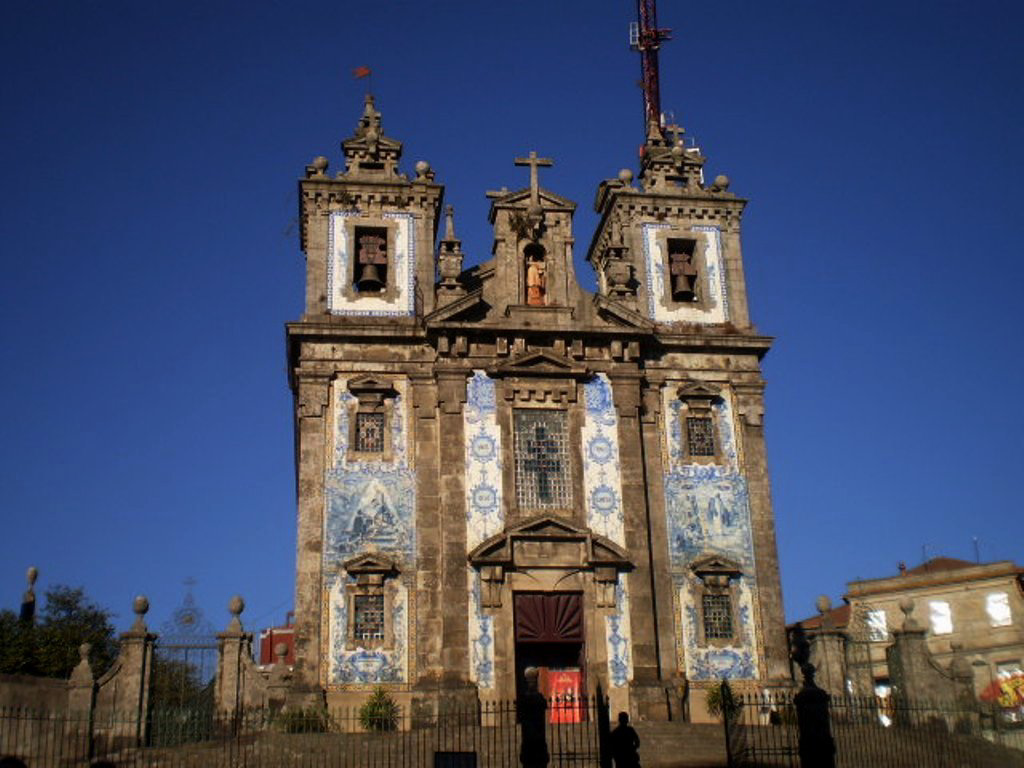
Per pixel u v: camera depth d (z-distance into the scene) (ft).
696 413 123.95
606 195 136.36
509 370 119.65
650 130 141.90
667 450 121.90
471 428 117.80
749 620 116.88
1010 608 187.32
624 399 121.19
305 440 115.96
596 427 120.16
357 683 108.78
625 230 132.16
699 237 133.28
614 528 116.78
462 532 113.80
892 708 102.94
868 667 121.19
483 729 98.63
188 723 102.42
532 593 113.29
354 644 109.81
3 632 140.67
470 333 120.37
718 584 117.08
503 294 124.57
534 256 128.36
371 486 115.34
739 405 124.98
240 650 108.47
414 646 110.52
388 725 106.52
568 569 114.11
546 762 77.25
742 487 121.70
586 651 112.16
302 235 131.64
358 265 126.41
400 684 109.29
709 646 115.24
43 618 170.30
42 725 99.86
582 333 122.01
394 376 119.75
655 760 92.48
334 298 123.54
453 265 124.47
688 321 129.29
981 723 108.99
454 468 115.85
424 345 121.08
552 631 112.47
